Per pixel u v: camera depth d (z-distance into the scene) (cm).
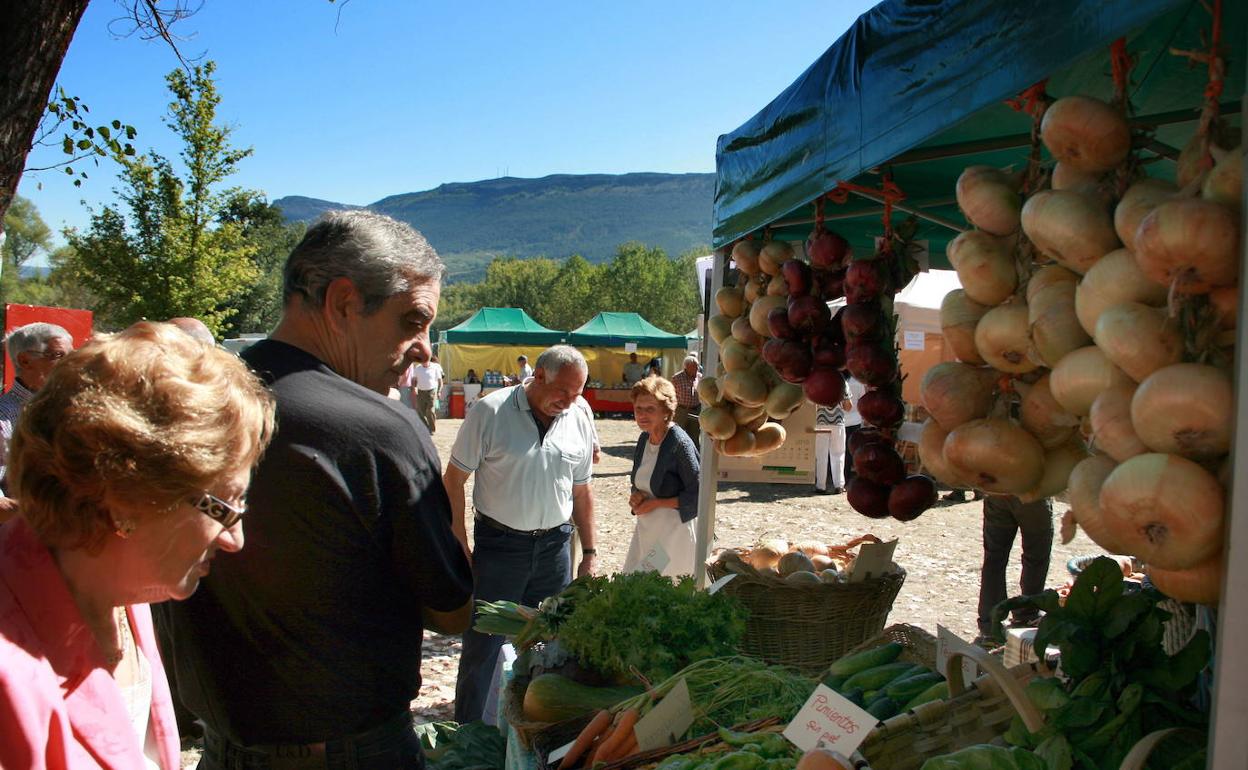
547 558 401
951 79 171
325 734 170
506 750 273
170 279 1950
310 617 165
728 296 328
